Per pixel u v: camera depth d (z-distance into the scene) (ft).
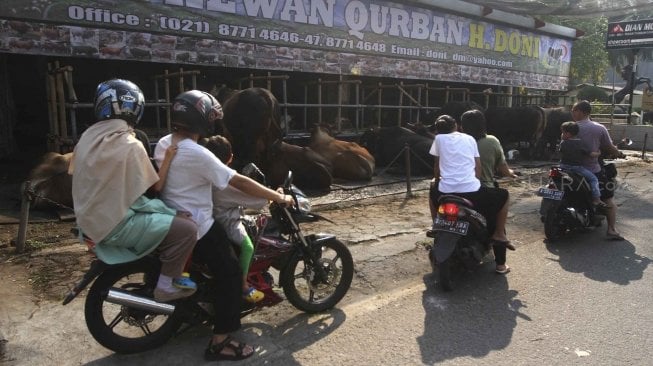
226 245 10.78
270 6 32.91
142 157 9.71
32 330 11.79
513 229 21.93
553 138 44.19
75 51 26.05
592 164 20.20
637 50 61.21
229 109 26.50
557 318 13.12
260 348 11.36
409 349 11.44
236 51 31.83
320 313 13.23
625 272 16.66
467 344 11.71
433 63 44.52
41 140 36.45
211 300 11.16
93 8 26.25
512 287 15.26
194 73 28.71
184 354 11.02
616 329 12.51
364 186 29.55
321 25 35.83
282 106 34.35
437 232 15.21
